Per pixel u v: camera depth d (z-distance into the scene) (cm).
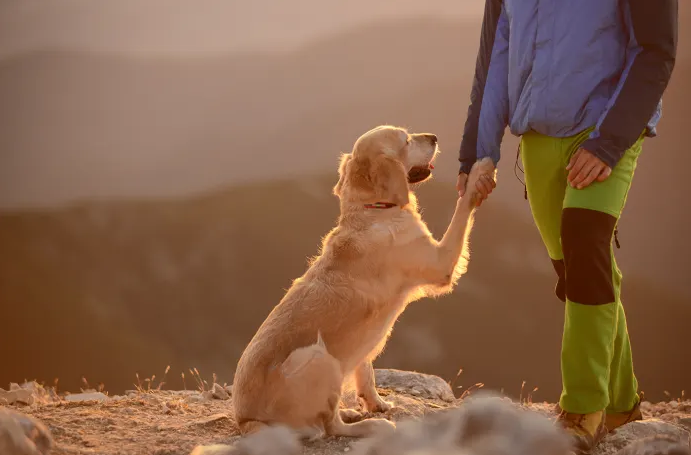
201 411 520
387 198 454
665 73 384
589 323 390
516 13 420
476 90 459
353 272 439
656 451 351
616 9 393
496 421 369
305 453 392
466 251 451
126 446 402
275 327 425
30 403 588
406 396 577
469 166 459
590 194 388
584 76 396
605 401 395
